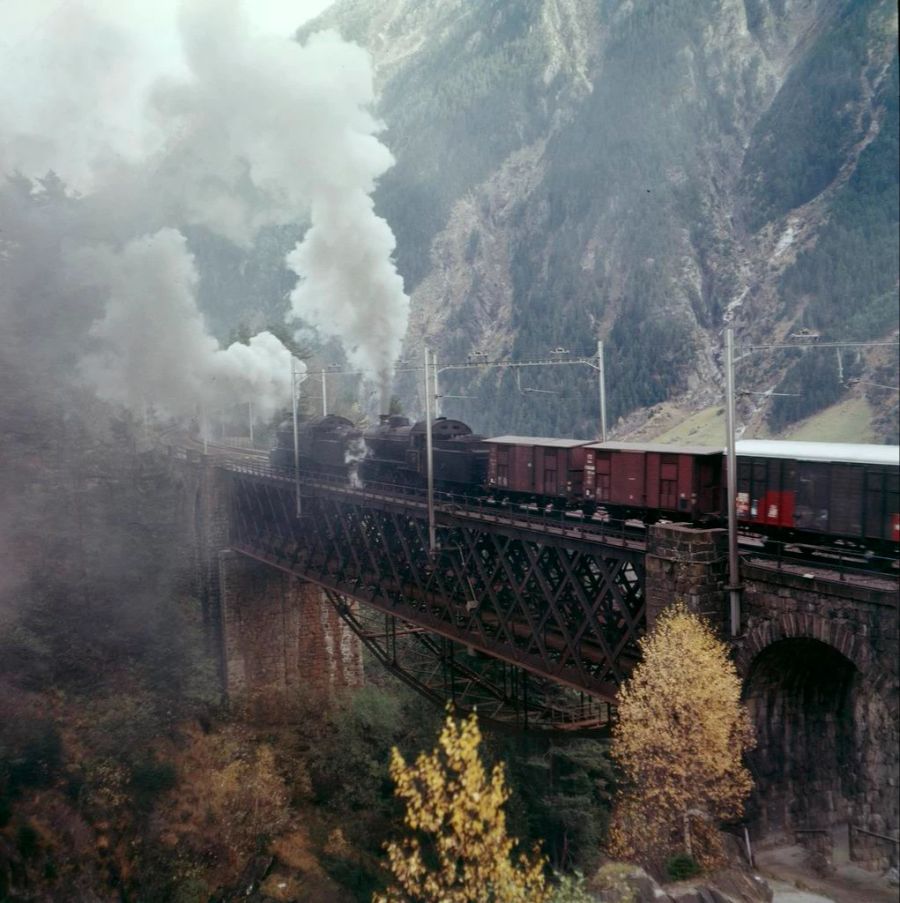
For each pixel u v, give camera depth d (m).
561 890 23.84
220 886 40.41
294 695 52.09
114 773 42.81
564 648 27.94
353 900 40.06
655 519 30.05
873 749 23.70
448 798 22.36
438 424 42.78
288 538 47.94
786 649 22.72
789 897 21.89
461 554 32.78
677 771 22.86
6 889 34.97
